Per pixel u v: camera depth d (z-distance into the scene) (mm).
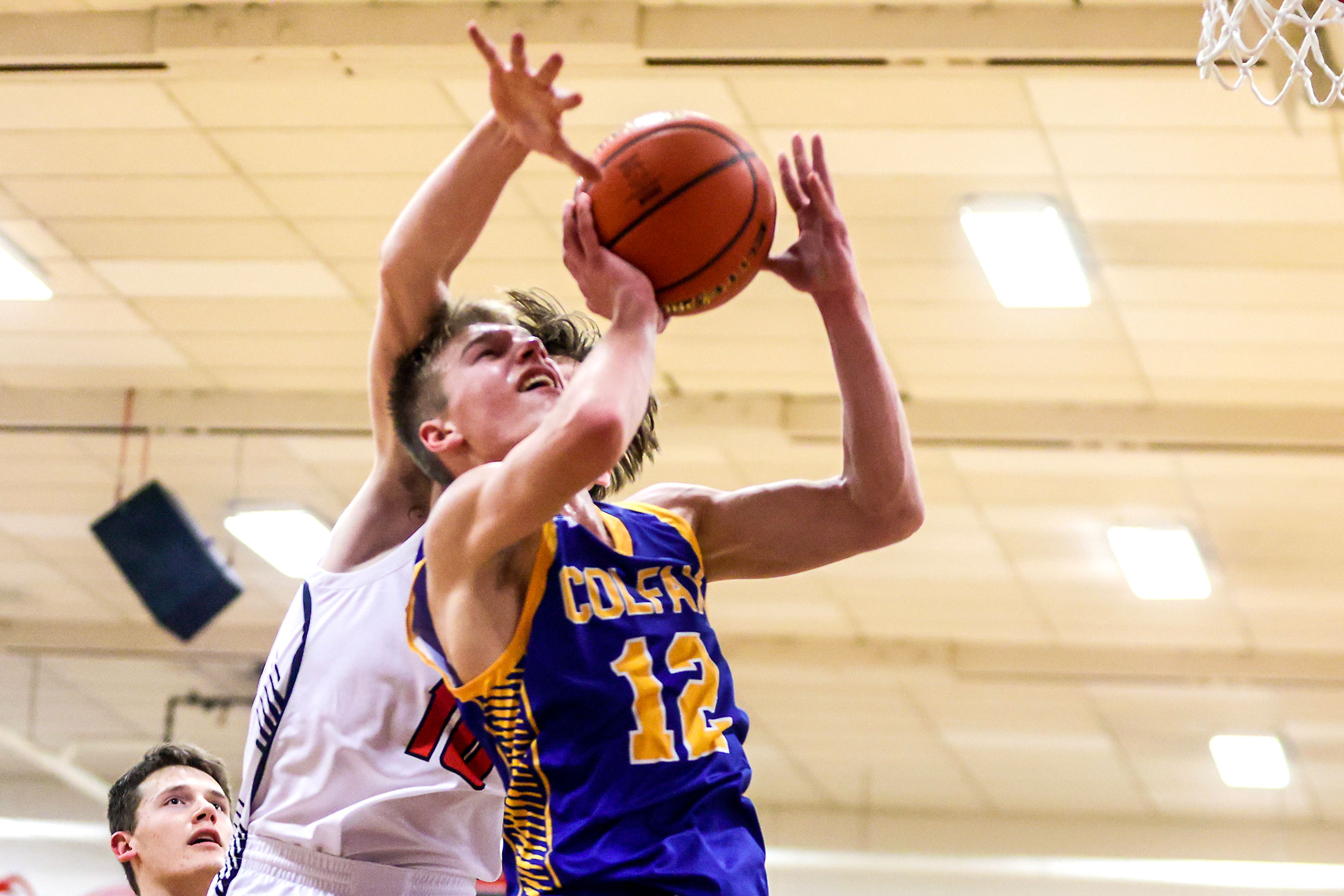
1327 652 13844
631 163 2545
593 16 7199
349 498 12445
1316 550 12031
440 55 7328
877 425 2807
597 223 2555
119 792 5051
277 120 8086
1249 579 12656
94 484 12375
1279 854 17297
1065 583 13102
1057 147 7891
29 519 13047
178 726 17250
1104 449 10742
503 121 2391
